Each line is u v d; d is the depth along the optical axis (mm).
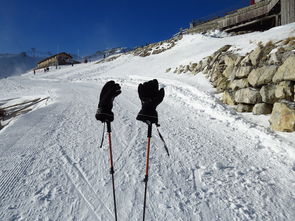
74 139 6777
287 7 15891
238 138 6801
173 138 6852
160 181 4578
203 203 3959
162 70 21297
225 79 11391
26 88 28484
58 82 31609
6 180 4578
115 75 27016
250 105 8625
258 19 23266
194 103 10422
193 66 16703
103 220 3531
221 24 27688
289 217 3668
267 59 8727
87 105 11938
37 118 9125
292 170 5004
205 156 5695
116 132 7359
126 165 5184
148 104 2697
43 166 5133
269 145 6133
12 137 6973
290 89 6938
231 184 4527
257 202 4012
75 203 3906
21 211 3705
